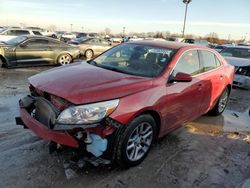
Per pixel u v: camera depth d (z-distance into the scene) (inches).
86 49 689.6
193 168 148.2
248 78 367.9
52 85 134.3
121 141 129.6
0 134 170.6
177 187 130.6
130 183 130.3
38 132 130.0
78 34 1460.4
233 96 330.6
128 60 173.9
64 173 134.0
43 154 149.3
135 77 150.9
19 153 148.9
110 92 129.1
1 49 413.1
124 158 134.2
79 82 135.4
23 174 131.0
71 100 122.0
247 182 138.8
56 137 122.2
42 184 125.0
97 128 122.3
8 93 269.9
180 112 169.9
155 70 160.4
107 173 136.5
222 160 160.2
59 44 485.1
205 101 201.3
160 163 149.9
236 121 233.1
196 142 181.9
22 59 435.2
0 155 145.6
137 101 134.0
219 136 196.4
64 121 122.0
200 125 215.3
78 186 125.3
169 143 176.1
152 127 148.3
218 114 239.6
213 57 215.3
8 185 122.6
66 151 152.4
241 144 185.8
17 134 171.5
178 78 154.6
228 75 233.0
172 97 156.6
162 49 177.3
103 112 123.3
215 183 136.1
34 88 145.4
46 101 132.0
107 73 153.2
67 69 159.6
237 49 463.2
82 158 133.3
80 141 121.7
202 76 191.2
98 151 124.1
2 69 415.8
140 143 145.2
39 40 457.4
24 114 141.1
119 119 126.7
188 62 178.7
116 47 197.3
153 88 145.3
